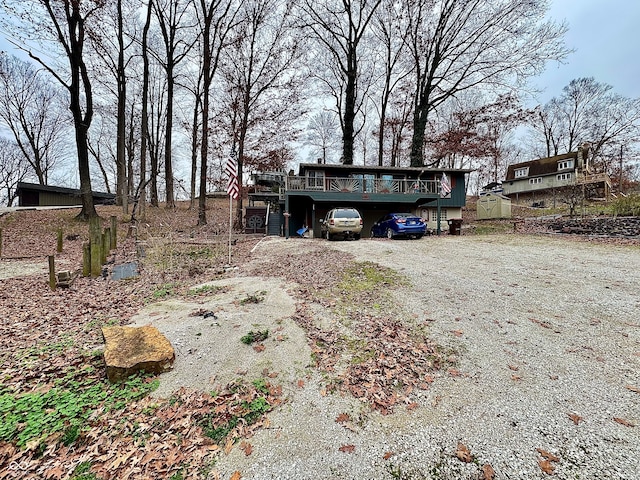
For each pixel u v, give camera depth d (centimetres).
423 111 2308
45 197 2769
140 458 241
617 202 1545
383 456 243
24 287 709
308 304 565
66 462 236
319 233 1889
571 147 4041
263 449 252
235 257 1064
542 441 248
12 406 291
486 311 494
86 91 1634
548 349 380
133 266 921
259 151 2145
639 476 211
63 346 418
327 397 318
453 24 2153
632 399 289
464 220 2295
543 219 1809
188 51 2320
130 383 331
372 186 1730
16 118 3412
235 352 399
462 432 263
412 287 626
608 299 505
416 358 382
